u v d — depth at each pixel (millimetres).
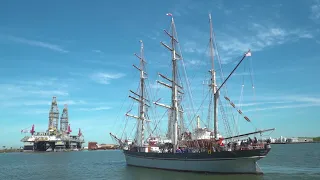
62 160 145750
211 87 73562
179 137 87500
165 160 76062
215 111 71875
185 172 69688
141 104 100875
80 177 73750
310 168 77438
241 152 60562
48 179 71375
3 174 83938
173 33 87125
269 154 143250
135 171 78438
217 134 70750
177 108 83812
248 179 57500
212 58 74062
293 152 153750
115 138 107875
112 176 72688
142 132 99312
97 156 185625
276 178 59031
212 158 64000
